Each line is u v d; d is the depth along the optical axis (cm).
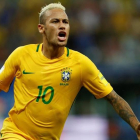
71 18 5784
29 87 1695
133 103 4569
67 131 4050
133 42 5397
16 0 6094
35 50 1725
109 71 4588
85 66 1692
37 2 5978
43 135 1719
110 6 5803
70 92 1706
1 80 1762
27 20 5912
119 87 4612
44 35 1720
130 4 5828
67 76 1684
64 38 1683
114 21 5681
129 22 5656
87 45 5506
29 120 1705
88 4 5862
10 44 5753
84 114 4506
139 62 4603
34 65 1697
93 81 1709
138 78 4512
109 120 4391
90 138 4100
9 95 4144
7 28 5912
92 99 4509
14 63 1725
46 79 1681
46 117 1694
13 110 1744
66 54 1711
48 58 1702
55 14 1684
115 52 5347
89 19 5716
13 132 1720
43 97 1681
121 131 4316
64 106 1706
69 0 5941
